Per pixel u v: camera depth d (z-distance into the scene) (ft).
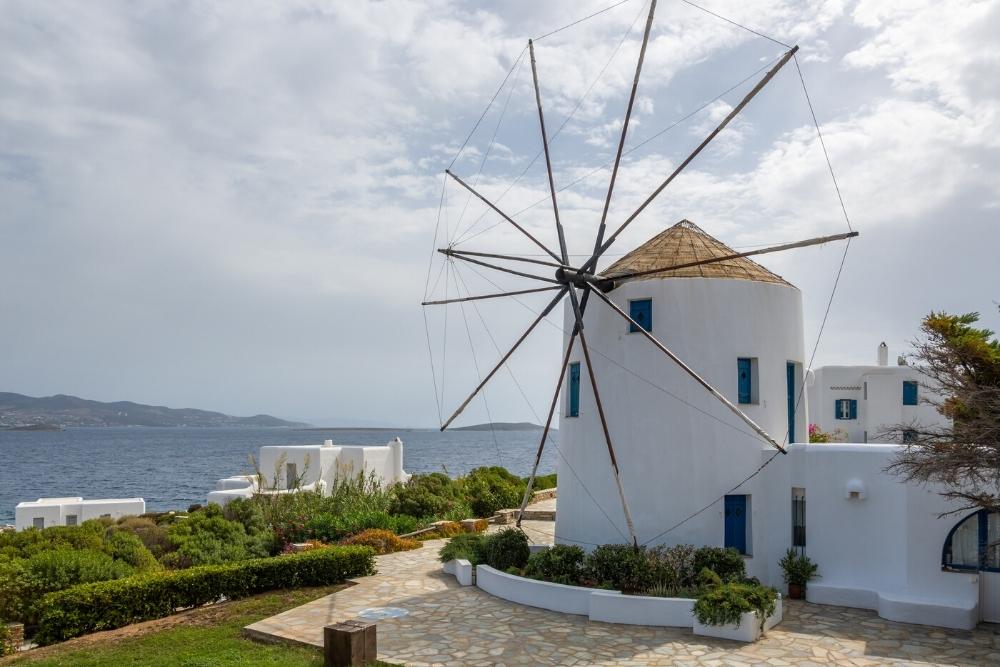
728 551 57.57
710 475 61.21
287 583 59.93
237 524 81.97
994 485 50.90
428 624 49.83
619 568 55.52
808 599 56.90
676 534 60.95
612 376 64.85
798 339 67.51
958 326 55.52
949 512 49.14
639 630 48.78
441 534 88.28
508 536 63.05
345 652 39.86
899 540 54.44
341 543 78.38
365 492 100.12
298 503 91.35
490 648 44.86
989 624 50.67
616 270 68.08
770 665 42.19
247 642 45.60
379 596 57.21
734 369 62.54
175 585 53.06
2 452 546.67
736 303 63.46
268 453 130.72
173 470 363.76
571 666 41.81
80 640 46.68
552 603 53.67
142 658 42.04
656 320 63.52
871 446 57.21
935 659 43.37
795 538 60.23
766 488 61.41
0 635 49.26
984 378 52.80
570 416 69.15
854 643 46.34
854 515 56.54
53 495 243.81
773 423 63.36
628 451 63.05
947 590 52.29
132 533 77.61
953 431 48.37
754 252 53.42
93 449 602.03
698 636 47.55
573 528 66.69
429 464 382.01
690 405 61.98
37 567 58.90
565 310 72.08
